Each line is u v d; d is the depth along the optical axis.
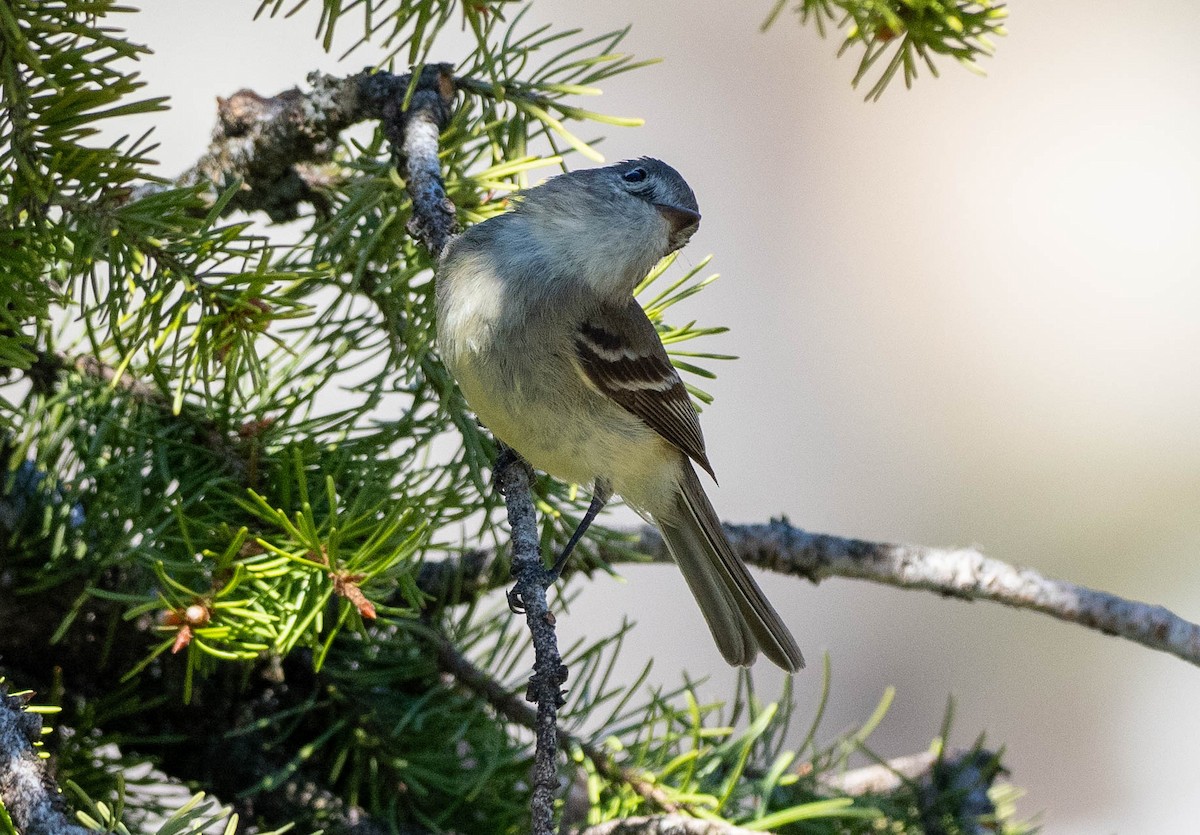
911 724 16.06
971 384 18.33
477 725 6.00
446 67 5.99
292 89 6.02
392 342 5.99
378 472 5.56
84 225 4.95
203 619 4.57
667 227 6.77
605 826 5.41
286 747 5.90
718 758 5.87
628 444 6.62
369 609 4.57
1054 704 16.23
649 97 17.56
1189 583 17.34
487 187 6.08
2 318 4.81
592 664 5.99
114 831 3.88
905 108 18.92
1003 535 17.53
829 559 6.81
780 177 18.23
